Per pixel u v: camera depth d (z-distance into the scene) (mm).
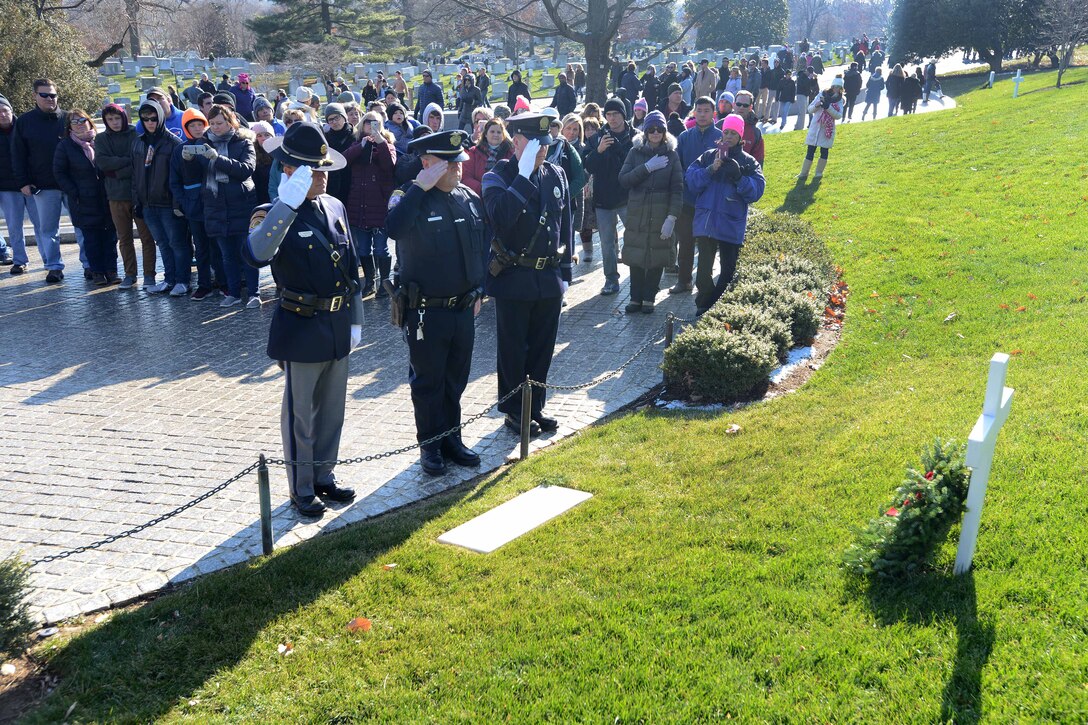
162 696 3961
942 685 3590
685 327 7895
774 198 14781
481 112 9812
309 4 47031
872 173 15492
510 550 5047
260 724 3766
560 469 6129
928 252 10492
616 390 7766
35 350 9242
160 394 8016
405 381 8211
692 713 3621
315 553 5082
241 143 10391
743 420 6715
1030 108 19156
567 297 10633
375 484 6191
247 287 10891
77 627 4559
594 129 11062
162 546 5359
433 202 5891
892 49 37531
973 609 4012
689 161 10031
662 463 6105
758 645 3996
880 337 8258
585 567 4809
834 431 6266
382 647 4227
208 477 6324
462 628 4344
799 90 24484
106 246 11891
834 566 4539
